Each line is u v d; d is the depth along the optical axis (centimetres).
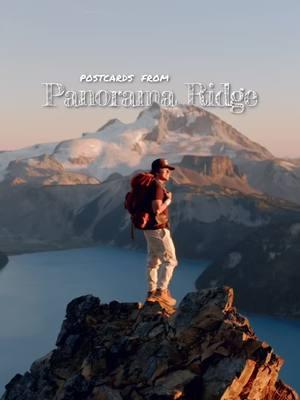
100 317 1445
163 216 1426
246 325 1226
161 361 1201
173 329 1257
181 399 1122
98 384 1212
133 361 1238
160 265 1472
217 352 1178
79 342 1423
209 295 1270
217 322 1224
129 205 1422
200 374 1162
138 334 1302
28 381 1497
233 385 1123
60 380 1373
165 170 1410
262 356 1153
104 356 1270
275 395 1230
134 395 1166
